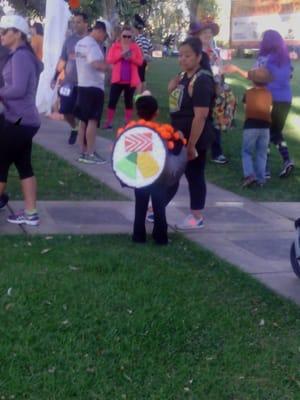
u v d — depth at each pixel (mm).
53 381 3896
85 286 5070
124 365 4137
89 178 8688
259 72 8664
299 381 4125
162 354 4289
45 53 13219
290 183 9242
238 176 9383
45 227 6613
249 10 44594
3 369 3979
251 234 6906
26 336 4305
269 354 4398
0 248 5844
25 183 6562
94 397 3814
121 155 6047
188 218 6910
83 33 10594
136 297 4953
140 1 19125
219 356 4332
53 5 13109
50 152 10016
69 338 4336
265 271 5863
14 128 6270
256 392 3992
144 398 3855
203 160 6762
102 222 6922
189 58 6402
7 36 6203
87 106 9414
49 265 5449
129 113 12711
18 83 6133
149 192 6211
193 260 5949
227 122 9836
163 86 20984
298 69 30047
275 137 9453
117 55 12266
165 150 5988
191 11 23219
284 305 5137
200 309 4891
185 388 3971
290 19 41312
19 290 4895
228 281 5496
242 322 4793
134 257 5828
